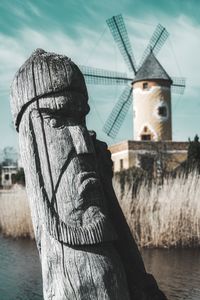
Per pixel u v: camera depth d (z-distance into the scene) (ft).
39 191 8.99
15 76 9.62
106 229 8.75
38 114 9.27
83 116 9.75
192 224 42.39
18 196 52.11
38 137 9.20
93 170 9.31
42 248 8.94
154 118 135.33
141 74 136.77
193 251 40.52
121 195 46.55
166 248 41.78
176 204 42.47
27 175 9.30
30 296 26.96
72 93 9.42
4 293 27.30
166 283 29.14
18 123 9.75
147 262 35.83
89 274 8.52
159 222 42.57
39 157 9.18
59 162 9.08
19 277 31.40
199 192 43.19
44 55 9.46
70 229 8.67
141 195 44.39
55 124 9.22
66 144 9.16
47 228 8.76
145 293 9.81
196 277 30.53
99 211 8.95
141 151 127.03
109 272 8.61
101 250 8.71
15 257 39.19
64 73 9.35
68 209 8.87
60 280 8.63
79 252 8.61
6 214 52.16
